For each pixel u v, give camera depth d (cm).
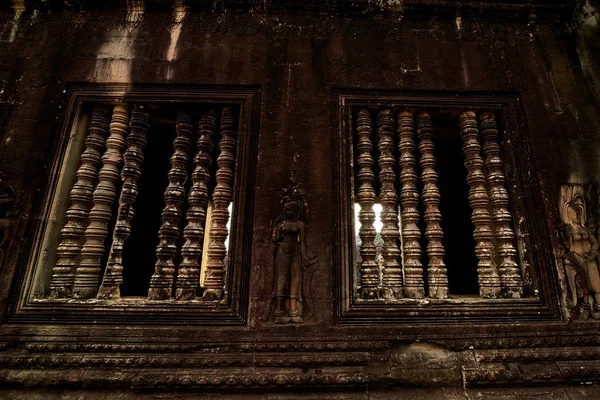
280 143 360
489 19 423
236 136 380
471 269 611
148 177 647
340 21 414
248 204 341
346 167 357
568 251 336
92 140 362
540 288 329
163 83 378
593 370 295
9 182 338
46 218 333
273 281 318
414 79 391
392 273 340
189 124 383
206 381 281
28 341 295
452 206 652
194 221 349
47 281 325
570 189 355
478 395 288
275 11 413
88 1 405
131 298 328
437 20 420
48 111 366
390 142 377
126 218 345
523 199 354
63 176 348
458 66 399
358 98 382
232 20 409
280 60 393
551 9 420
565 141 374
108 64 384
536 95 392
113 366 289
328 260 325
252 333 303
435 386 292
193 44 397
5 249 318
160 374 285
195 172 364
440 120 409
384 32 411
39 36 396
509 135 378
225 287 321
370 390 289
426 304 321
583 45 412
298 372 290
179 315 309
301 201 340
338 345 302
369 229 350
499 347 309
